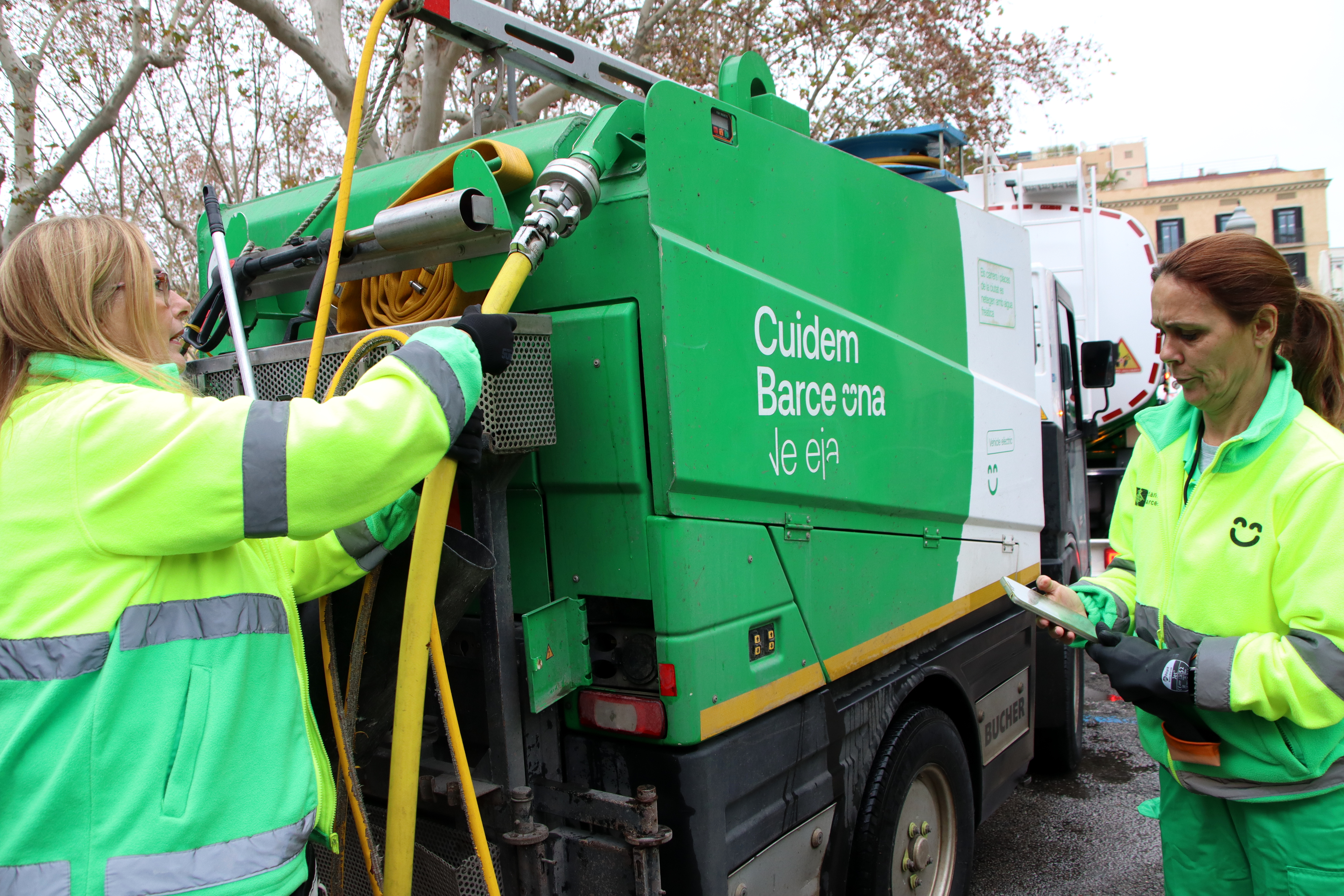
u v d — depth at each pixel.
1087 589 2.14
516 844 1.98
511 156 2.04
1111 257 9.12
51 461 1.27
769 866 2.23
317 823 1.52
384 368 1.41
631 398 1.99
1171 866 2.05
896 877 2.76
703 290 2.07
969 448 3.21
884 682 2.73
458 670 2.25
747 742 2.17
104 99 10.80
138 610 1.28
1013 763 3.63
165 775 1.27
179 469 1.27
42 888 1.21
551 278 2.12
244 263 2.37
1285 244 45.88
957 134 3.95
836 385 2.50
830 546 2.48
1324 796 1.75
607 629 2.15
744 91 2.59
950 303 3.14
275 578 1.49
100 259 1.37
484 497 1.97
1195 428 1.96
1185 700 1.76
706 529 2.06
